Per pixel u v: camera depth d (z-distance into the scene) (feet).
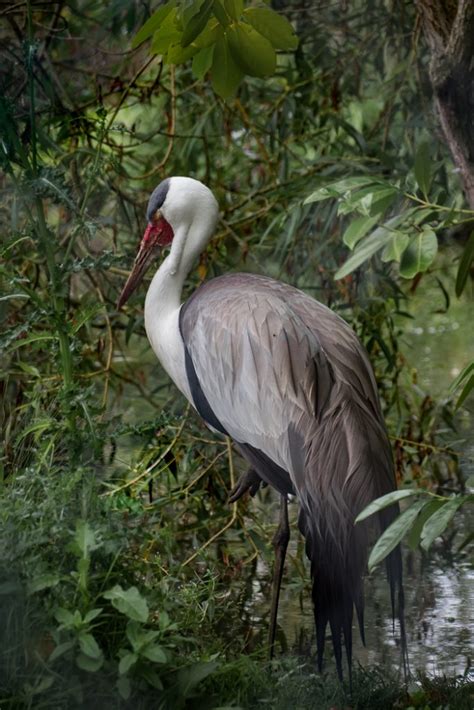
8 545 26.32
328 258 48.06
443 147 49.29
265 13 33.47
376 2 53.78
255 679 28.37
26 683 25.48
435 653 33.01
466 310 78.07
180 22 32.94
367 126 55.11
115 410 55.83
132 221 52.19
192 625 29.35
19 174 35.22
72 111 46.03
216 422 34.01
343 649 33.50
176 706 26.25
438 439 54.44
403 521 24.94
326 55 51.44
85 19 49.88
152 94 51.37
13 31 46.29
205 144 49.21
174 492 42.70
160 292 36.58
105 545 26.81
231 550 42.73
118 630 26.94
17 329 31.53
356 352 31.81
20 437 31.35
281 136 50.21
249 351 31.94
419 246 29.12
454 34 35.17
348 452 29.76
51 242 32.73
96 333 53.21
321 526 29.58
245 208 51.44
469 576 40.11
